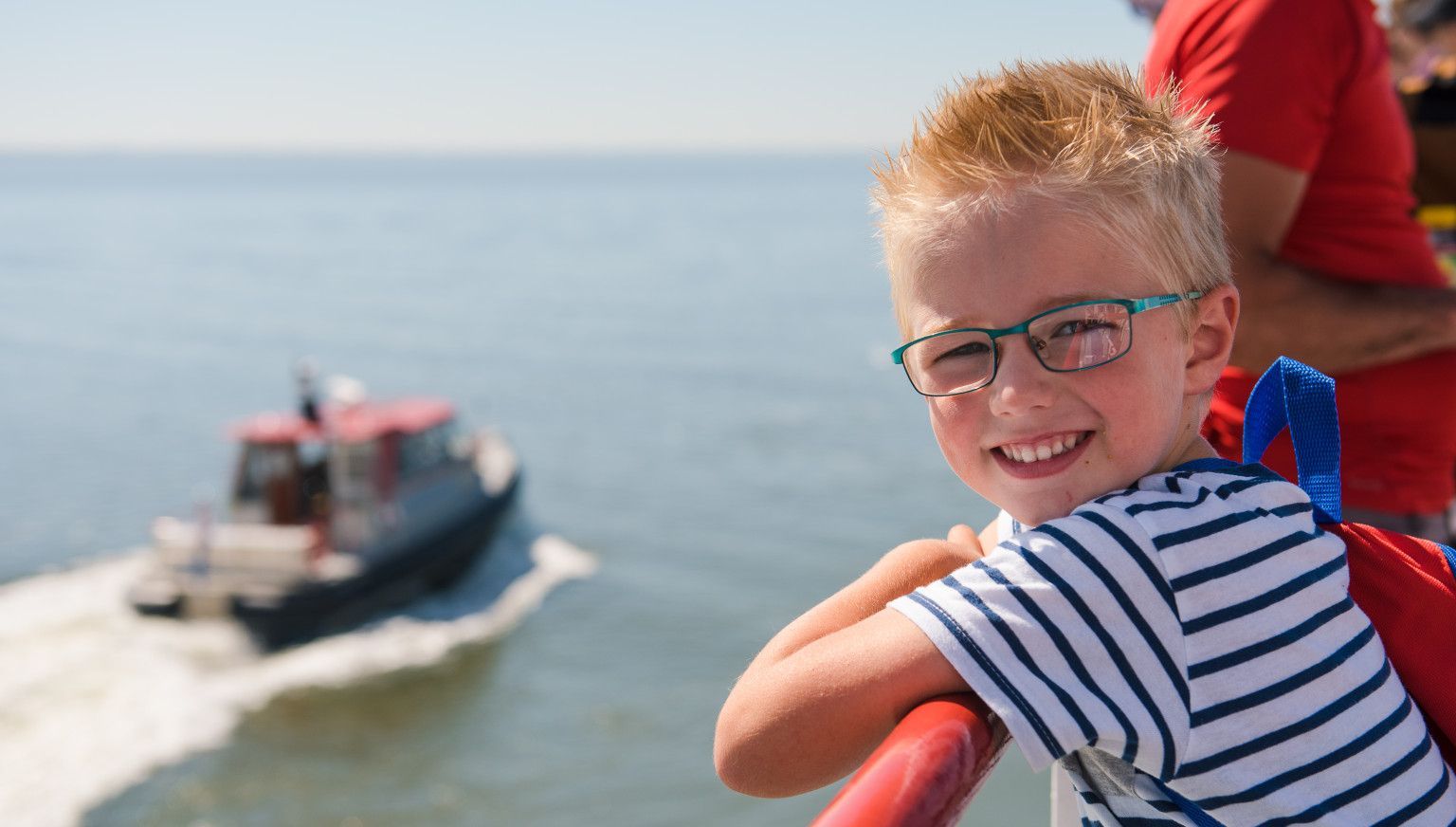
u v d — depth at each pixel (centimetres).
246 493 2200
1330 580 105
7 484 3609
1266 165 192
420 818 1625
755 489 3466
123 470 3828
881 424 4431
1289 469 196
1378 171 204
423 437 2370
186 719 1847
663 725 1891
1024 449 108
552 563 2658
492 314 8119
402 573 2236
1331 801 99
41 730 1791
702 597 2495
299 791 1666
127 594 2148
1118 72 119
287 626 2103
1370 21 197
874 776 84
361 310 8369
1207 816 100
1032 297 103
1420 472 208
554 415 4769
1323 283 197
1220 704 97
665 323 7581
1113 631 96
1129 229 104
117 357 6406
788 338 6900
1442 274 217
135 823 1584
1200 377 113
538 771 1744
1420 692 111
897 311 117
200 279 10862
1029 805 1434
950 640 95
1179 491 106
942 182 107
